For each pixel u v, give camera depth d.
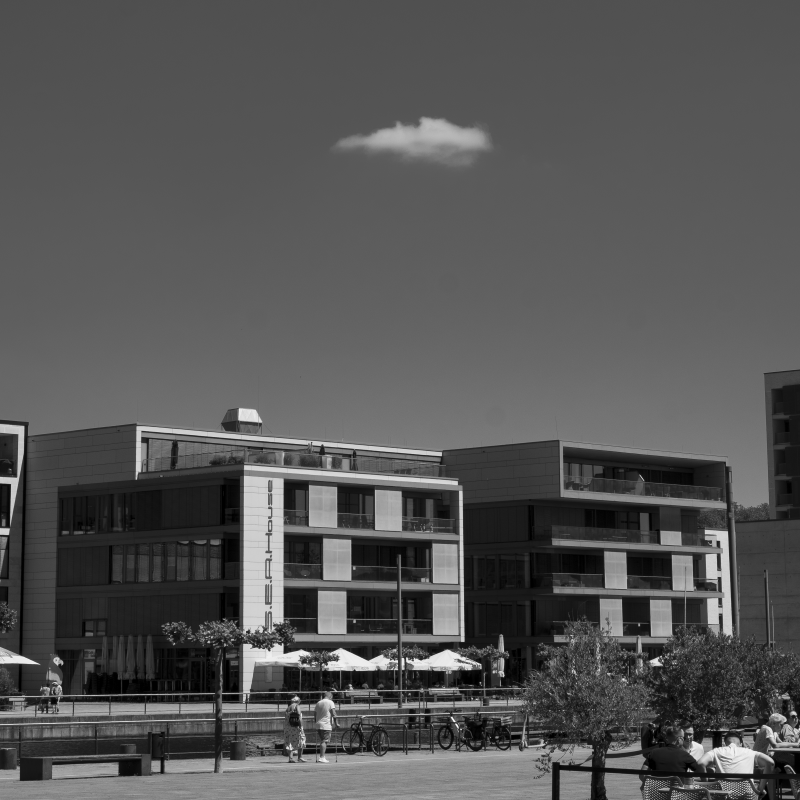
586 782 33.97
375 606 91.69
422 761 44.88
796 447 140.62
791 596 125.50
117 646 88.50
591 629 27.97
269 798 29.14
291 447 99.31
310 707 70.56
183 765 44.19
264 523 85.69
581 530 101.38
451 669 79.12
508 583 101.31
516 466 102.19
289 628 56.94
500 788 31.97
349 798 29.00
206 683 84.50
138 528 89.94
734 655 35.91
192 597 86.06
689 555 108.12
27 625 94.25
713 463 110.06
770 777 20.09
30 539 95.12
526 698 27.38
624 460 106.62
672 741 24.34
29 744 52.28
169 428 93.06
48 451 95.19
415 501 95.81
